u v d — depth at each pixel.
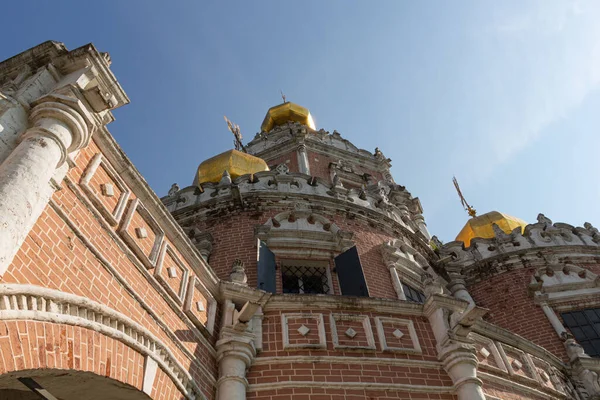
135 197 8.23
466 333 10.49
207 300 9.72
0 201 5.05
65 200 6.46
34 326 5.27
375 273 14.86
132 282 7.40
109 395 6.89
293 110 39.31
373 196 18.73
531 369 12.41
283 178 17.56
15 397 7.43
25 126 6.14
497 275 20.66
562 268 20.09
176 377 7.70
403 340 10.69
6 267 4.87
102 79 6.96
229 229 15.65
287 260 14.62
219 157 25.05
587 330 17.70
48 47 6.95
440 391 9.86
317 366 9.72
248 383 9.12
